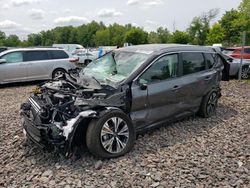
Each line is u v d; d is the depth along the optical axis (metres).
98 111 4.57
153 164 4.52
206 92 6.64
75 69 6.71
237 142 5.44
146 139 5.48
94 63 6.46
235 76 14.42
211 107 6.92
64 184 4.00
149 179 4.11
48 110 4.59
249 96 9.60
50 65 13.34
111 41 110.62
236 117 7.02
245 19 53.06
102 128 4.53
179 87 5.81
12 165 4.57
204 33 74.12
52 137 4.42
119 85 4.97
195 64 6.41
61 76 6.05
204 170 4.34
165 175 4.21
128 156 4.79
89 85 5.09
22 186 3.99
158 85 5.43
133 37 95.69
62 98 4.74
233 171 4.33
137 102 5.11
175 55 5.94
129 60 5.71
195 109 6.50
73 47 36.75
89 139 4.49
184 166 4.46
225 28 67.06
